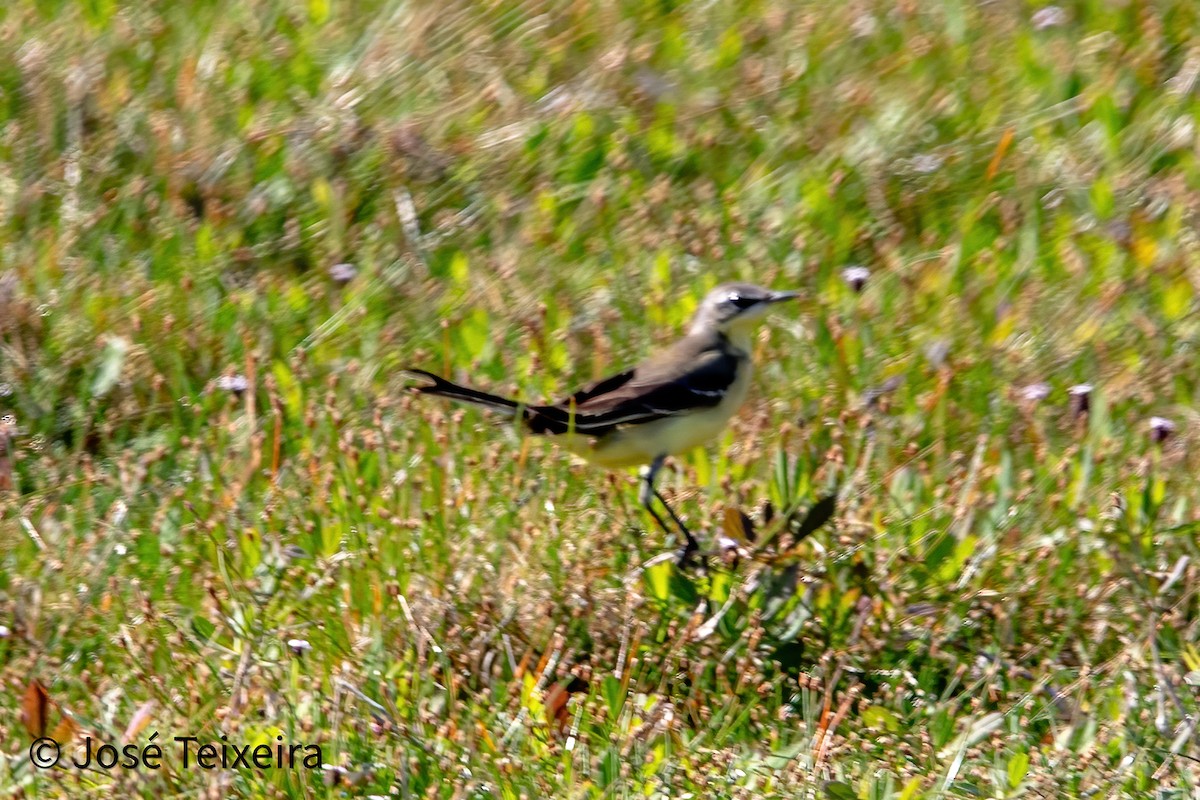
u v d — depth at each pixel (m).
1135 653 10.69
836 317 14.73
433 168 16.83
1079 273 15.20
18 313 14.42
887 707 10.79
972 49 18.09
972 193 16.52
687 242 15.95
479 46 18.31
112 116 16.95
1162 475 12.86
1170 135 16.73
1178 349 14.57
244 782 9.63
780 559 11.34
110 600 11.53
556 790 9.68
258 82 17.75
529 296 15.28
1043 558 11.78
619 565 11.93
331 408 13.08
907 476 12.54
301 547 11.78
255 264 15.91
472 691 10.62
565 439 12.35
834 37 18.36
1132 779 9.72
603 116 17.44
